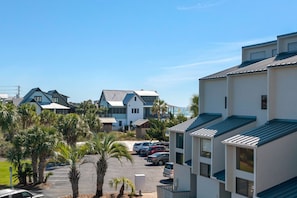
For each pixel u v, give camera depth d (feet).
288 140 57.16
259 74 73.36
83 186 105.19
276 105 65.72
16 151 101.50
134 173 127.54
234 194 64.39
